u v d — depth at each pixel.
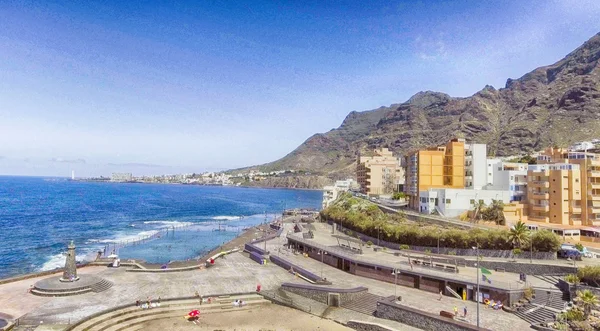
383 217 105.25
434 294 59.50
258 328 50.12
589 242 77.69
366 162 188.50
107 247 119.81
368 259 71.88
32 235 136.75
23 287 61.28
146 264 85.31
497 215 87.31
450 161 110.31
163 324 50.12
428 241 79.69
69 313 49.88
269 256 85.25
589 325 43.84
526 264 63.53
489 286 54.44
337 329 50.62
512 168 106.38
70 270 61.44
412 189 116.75
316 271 74.44
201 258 99.81
